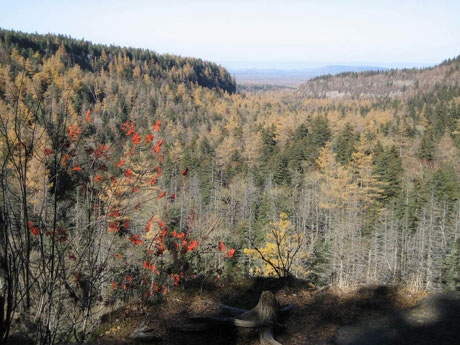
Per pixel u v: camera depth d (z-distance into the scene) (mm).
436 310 5555
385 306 5879
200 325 5051
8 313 3021
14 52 125500
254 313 5188
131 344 4680
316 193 57156
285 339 4926
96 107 3900
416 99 180375
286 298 6473
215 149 84562
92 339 4754
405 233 40406
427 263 30109
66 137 3350
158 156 4195
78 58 176875
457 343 4531
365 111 159250
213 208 48844
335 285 7086
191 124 132125
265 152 83000
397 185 55781
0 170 2893
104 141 3797
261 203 49844
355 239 33344
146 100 131625
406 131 97938
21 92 2975
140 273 5746
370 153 72250
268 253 17547
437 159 74438
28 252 3107
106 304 5574
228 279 7246
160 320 5375
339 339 4855
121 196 3969
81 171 3588
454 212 43500
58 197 3447
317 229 44875
